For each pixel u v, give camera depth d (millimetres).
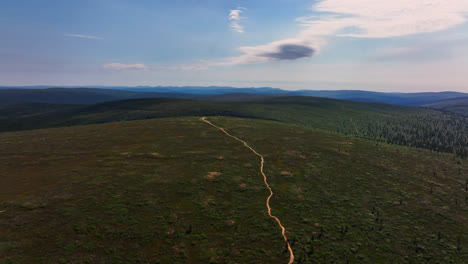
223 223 26219
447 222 30359
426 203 35031
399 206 33594
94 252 20312
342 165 48531
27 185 32312
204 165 43062
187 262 20344
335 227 27359
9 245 20031
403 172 47594
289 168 44906
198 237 23609
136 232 23344
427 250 24750
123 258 20031
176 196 31047
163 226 24672
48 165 41594
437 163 56750
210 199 30969
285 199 33000
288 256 22125
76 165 41562
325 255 22688
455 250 25031
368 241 25406
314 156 53031
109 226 23797
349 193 36375
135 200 29141
